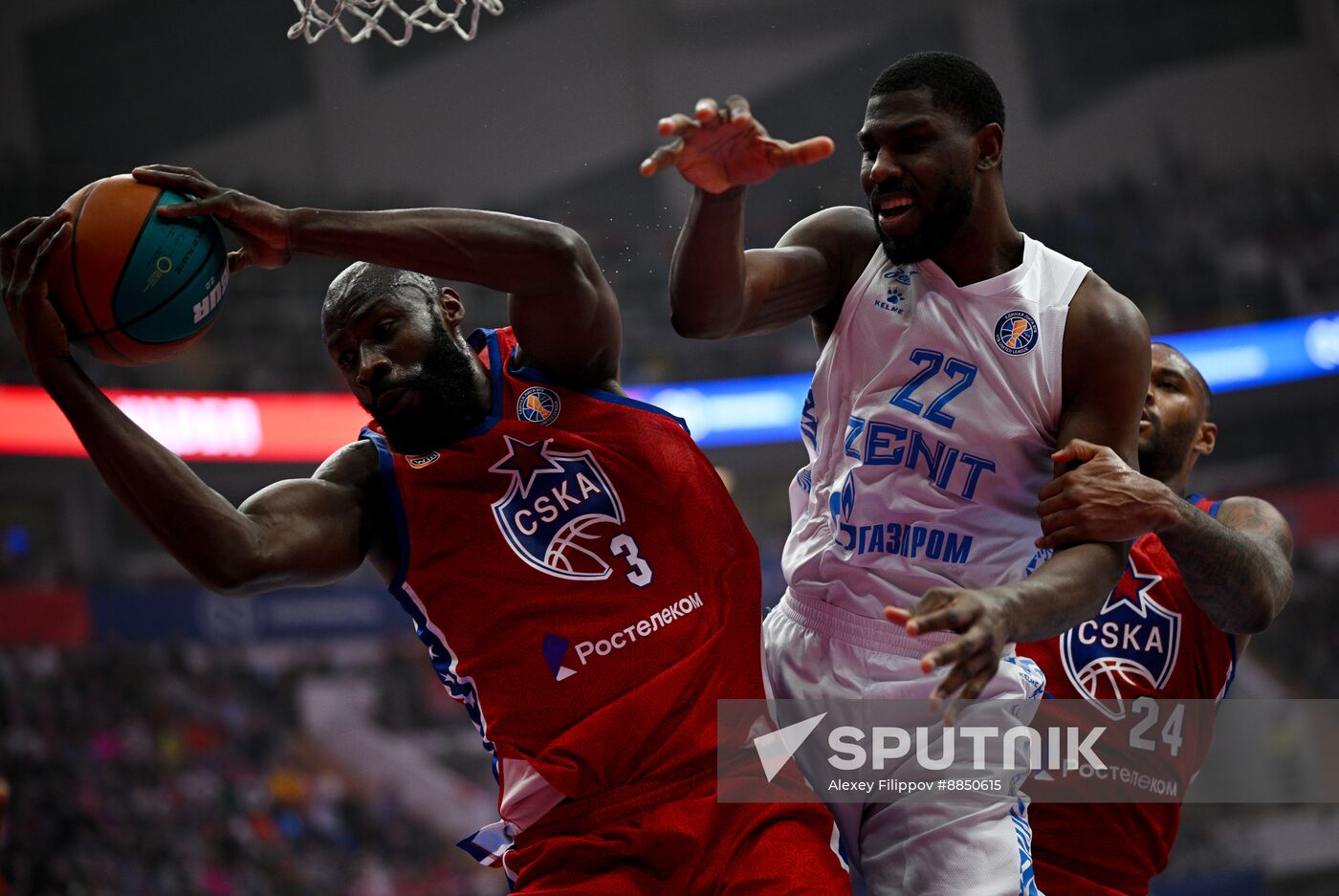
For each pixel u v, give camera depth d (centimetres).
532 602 275
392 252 261
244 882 1608
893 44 2572
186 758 1758
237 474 1967
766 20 2556
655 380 2241
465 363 286
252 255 268
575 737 268
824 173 2469
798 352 2255
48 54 2373
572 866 269
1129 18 2620
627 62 2538
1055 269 282
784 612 311
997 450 278
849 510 291
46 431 1838
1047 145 2594
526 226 264
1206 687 368
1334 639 2088
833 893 269
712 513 287
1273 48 2600
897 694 287
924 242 274
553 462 282
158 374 1964
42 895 1382
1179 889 1731
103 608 1809
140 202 260
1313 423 2327
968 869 279
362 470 294
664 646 275
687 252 268
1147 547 371
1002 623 227
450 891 1805
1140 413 276
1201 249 2441
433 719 2116
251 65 2452
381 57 2483
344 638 2006
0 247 258
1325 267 2373
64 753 1622
